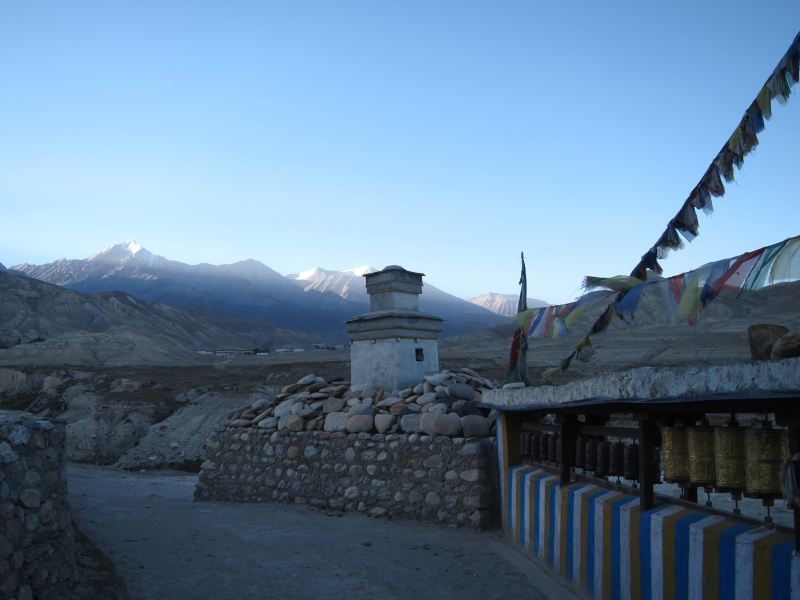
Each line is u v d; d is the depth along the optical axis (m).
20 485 7.20
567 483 9.68
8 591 6.75
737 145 6.24
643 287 6.34
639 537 7.24
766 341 6.54
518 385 12.57
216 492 17.47
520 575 10.21
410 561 11.16
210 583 9.95
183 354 111.75
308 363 71.44
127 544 12.09
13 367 63.69
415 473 14.44
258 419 17.72
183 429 31.27
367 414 15.64
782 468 5.27
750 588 5.52
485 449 13.77
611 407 7.99
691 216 7.23
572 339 59.97
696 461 6.55
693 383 5.71
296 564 11.04
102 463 30.16
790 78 5.50
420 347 17.66
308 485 16.05
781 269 4.65
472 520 13.38
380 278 17.81
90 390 46.31
